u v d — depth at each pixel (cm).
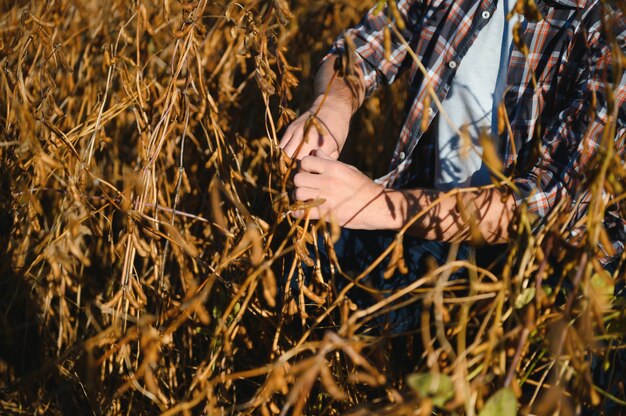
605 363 101
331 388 83
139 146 143
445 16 142
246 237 112
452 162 136
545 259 93
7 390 143
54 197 165
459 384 83
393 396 95
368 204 111
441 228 112
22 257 148
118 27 181
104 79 178
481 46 137
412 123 142
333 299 122
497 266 129
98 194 163
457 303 113
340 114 132
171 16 183
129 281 123
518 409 102
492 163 93
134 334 102
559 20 129
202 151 168
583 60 124
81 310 159
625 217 114
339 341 85
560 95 128
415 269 131
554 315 97
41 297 155
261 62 125
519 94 131
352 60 110
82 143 154
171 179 167
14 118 141
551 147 116
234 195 130
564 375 97
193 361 146
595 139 113
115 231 162
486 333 104
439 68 140
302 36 215
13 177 149
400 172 146
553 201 111
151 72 171
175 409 96
